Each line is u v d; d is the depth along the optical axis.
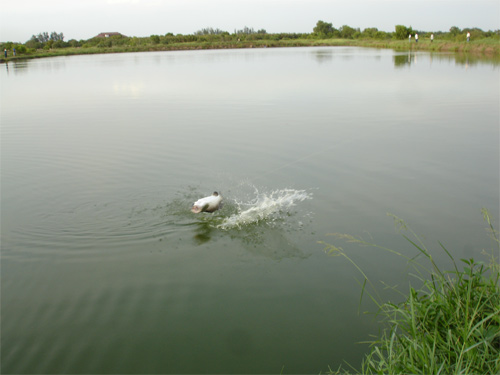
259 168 10.73
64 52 73.31
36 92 24.28
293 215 8.27
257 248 7.25
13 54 62.59
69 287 6.30
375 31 91.69
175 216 8.40
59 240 7.55
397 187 9.33
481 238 7.11
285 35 100.75
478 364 3.66
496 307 4.12
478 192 8.91
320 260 6.84
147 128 14.99
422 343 3.96
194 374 4.73
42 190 9.63
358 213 8.23
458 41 51.84
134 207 8.77
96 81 28.84
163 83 26.78
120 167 10.98
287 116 16.39
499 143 12.19
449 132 13.55
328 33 103.12
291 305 5.80
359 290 6.06
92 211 8.61
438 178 9.76
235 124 15.29
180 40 89.62
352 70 31.83
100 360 4.95
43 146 12.98
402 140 12.84
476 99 18.80
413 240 7.19
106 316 5.70
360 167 10.61
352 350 4.99
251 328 5.41
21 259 7.00
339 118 15.90
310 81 26.09
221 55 56.28
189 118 16.42
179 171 10.62
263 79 27.52
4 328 5.49
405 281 6.16
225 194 9.23
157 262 6.91
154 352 5.06
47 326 5.52
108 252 7.20
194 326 5.47
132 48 80.38
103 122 16.09
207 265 6.81
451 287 4.70
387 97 20.00
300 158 11.39
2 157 11.98
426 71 30.02
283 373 4.69
